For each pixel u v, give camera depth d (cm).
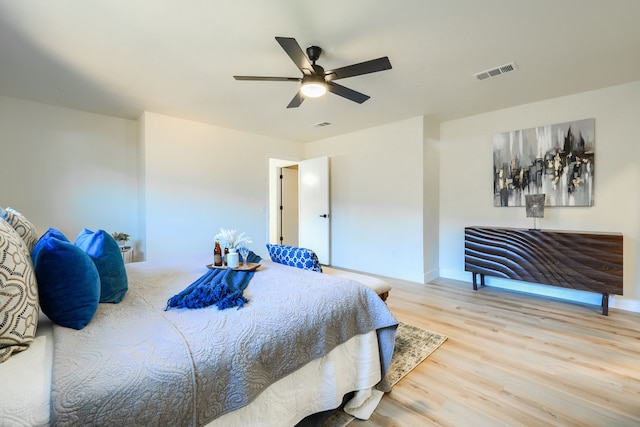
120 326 118
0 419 71
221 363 105
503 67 273
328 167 539
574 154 341
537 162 366
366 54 248
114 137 414
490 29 214
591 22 205
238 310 137
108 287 145
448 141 449
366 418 160
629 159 311
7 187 345
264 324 127
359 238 505
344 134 521
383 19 202
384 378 181
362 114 411
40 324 121
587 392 180
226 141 475
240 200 493
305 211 582
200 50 241
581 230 339
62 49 238
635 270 311
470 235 389
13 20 200
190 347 105
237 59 256
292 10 192
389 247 463
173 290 169
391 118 431
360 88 320
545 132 360
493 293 376
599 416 159
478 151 418
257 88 316
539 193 365
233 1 183
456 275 445
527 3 186
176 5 187
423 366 209
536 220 371
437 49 241
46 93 329
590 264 303
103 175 405
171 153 416
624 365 208
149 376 91
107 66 267
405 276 444
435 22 205
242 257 236
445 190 454
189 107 376
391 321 178
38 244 128
